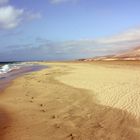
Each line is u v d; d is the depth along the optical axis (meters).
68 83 19.73
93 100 12.76
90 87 16.77
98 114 10.17
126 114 9.95
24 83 21.06
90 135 7.89
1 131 8.34
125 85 16.36
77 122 9.20
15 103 12.70
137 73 24.52
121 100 12.16
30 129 8.51
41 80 22.95
